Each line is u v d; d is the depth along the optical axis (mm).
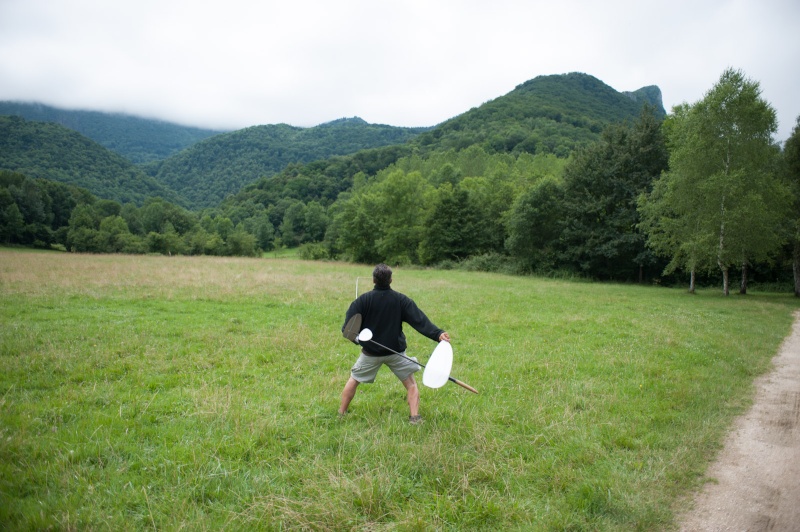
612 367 8227
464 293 19484
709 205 23891
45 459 4145
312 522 3361
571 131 125938
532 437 5027
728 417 6160
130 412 5359
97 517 3307
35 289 14773
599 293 22969
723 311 17906
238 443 4609
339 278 24281
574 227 38281
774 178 25438
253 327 10727
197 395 6000
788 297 26812
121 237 73750
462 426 5180
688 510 3904
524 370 7871
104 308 12289
